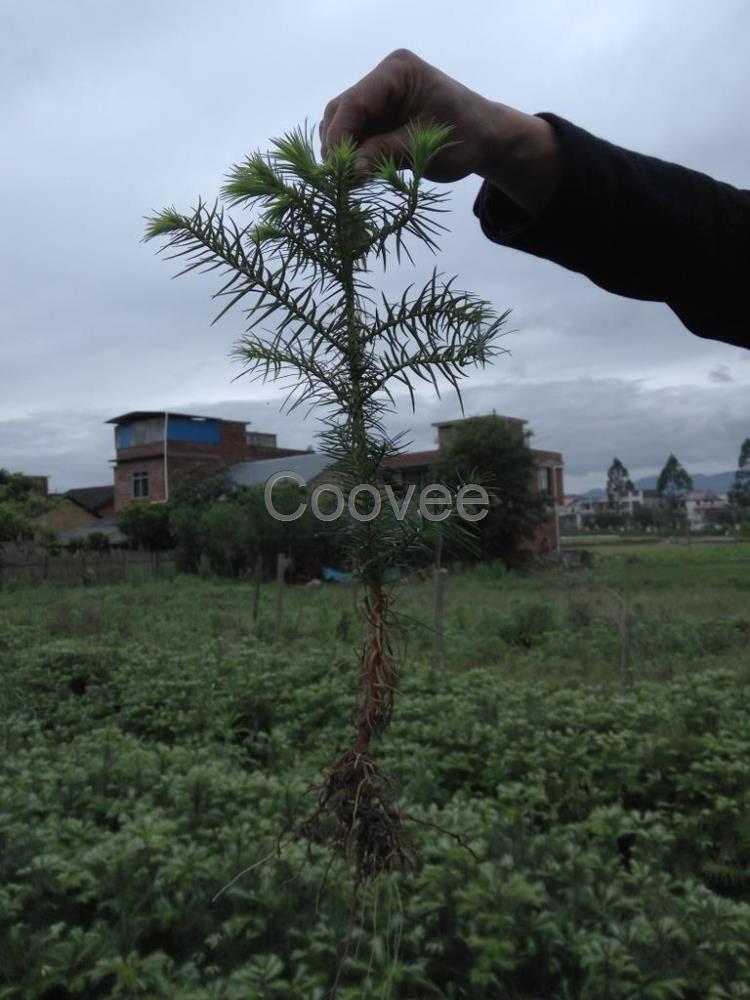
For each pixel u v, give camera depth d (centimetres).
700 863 446
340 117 125
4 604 2011
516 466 2670
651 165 155
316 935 290
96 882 336
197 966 306
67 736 718
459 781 551
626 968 290
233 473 3528
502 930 304
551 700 699
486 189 160
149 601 2070
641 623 1314
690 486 9231
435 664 868
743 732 571
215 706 727
